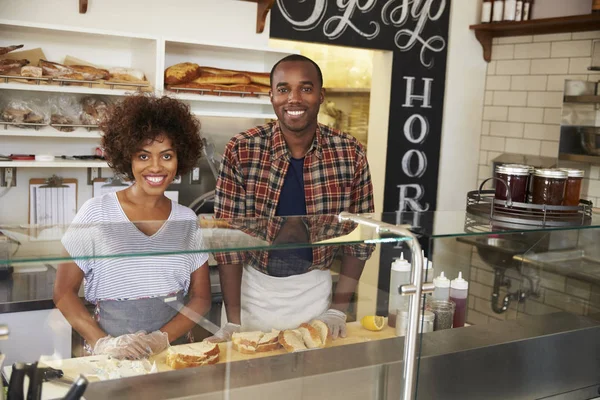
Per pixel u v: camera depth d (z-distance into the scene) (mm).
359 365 1425
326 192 2209
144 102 1805
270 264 1319
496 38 5102
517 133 4973
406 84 4828
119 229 1289
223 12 3875
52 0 3371
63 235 1247
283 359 1349
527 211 1768
